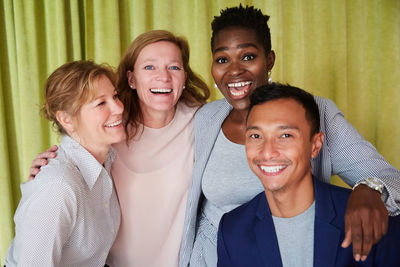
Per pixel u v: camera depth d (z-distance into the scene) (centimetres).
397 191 91
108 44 201
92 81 111
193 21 204
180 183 139
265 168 94
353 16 206
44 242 100
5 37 211
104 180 121
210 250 130
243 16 119
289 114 93
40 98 207
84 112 113
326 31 205
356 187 92
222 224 111
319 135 100
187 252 136
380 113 210
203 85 152
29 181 110
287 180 94
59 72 112
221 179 127
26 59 202
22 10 200
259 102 98
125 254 138
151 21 205
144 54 132
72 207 106
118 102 119
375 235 80
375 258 92
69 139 117
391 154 210
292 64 207
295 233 99
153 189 138
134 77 136
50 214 101
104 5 198
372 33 208
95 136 115
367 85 211
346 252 93
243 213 110
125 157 137
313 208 99
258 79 121
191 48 206
